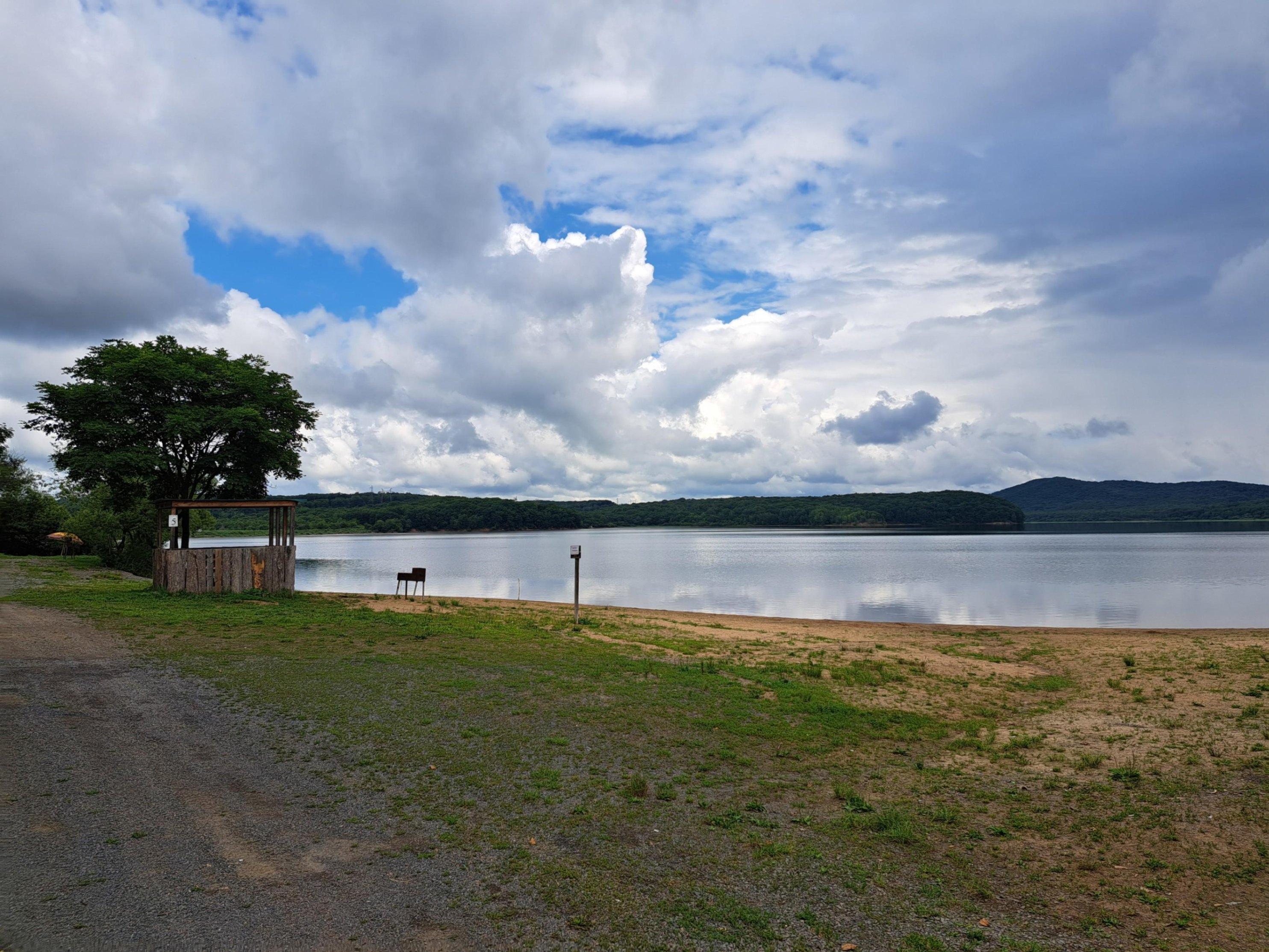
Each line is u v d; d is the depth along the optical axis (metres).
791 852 6.27
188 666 12.88
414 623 19.78
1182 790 7.80
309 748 8.58
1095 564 64.12
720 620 25.28
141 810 6.50
